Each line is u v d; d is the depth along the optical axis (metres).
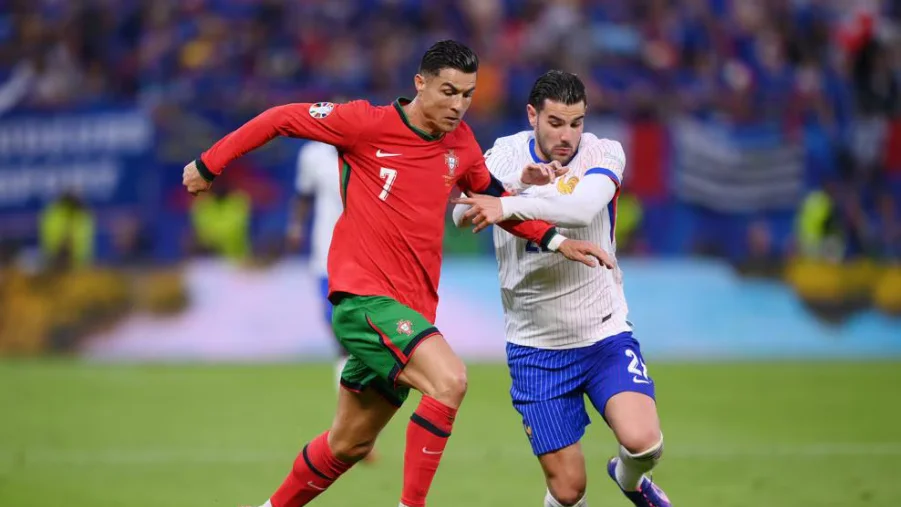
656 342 53.62
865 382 44.38
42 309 51.28
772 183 56.22
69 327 51.22
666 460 27.98
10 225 51.81
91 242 51.97
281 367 48.06
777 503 22.80
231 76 64.62
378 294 17.53
